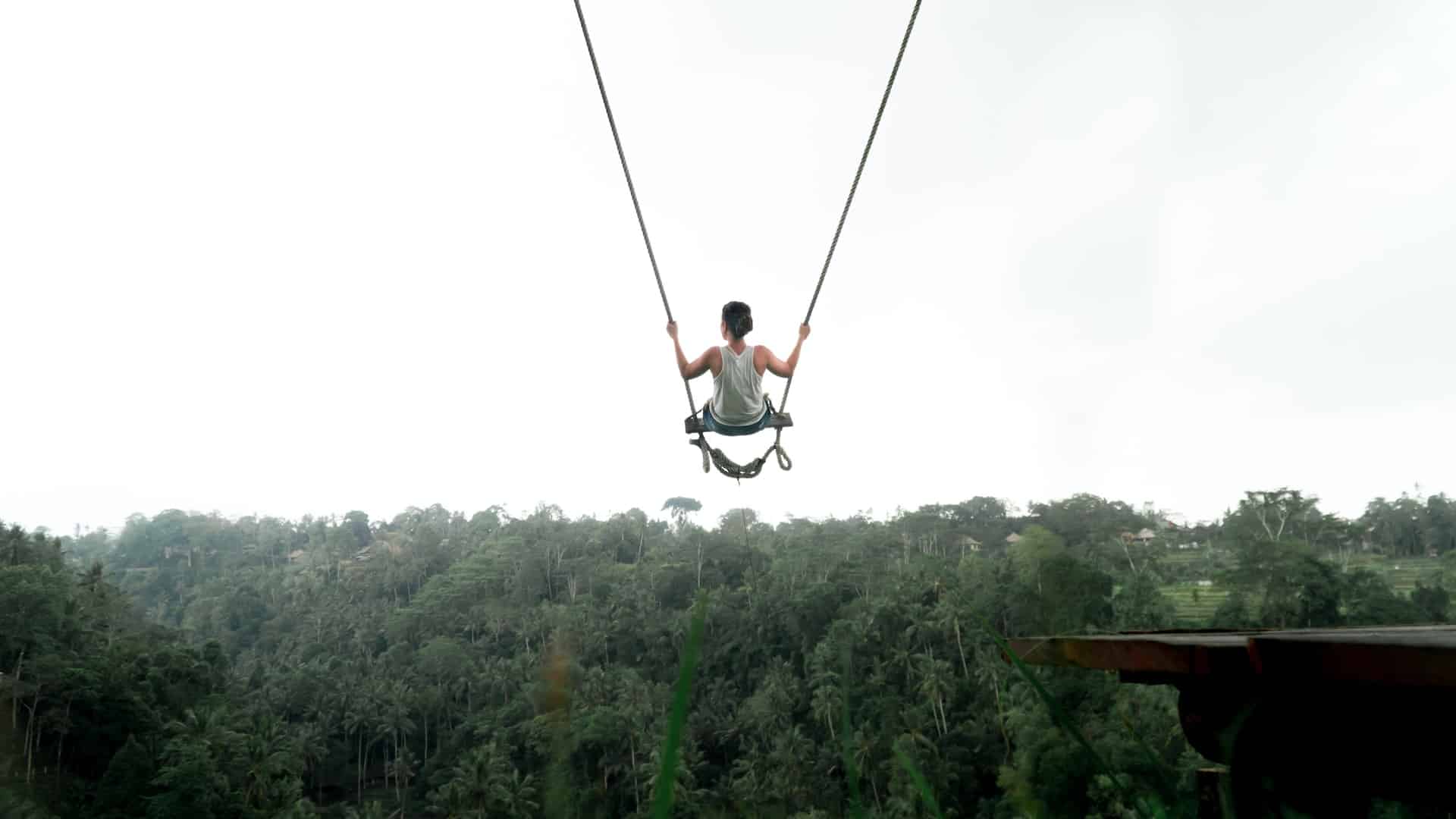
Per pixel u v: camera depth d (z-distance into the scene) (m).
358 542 197.62
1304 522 88.56
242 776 64.50
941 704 62.56
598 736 56.16
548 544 148.50
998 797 55.31
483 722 85.62
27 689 64.25
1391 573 83.38
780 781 51.69
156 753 64.88
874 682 68.19
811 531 139.50
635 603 118.88
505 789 55.69
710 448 7.25
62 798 60.16
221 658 95.00
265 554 187.88
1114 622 61.53
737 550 131.75
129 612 109.19
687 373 6.93
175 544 190.38
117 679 71.50
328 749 90.50
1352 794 2.23
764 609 103.06
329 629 135.25
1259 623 62.09
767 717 76.38
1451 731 2.11
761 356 6.78
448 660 107.62
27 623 73.50
